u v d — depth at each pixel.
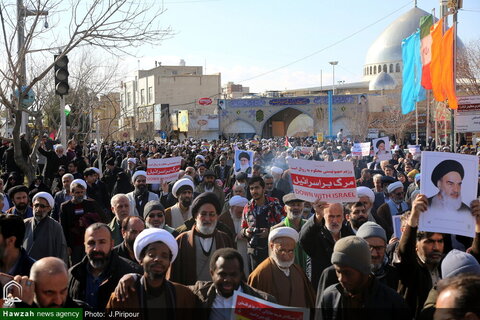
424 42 22.08
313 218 6.49
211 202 6.46
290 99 85.31
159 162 11.09
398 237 7.39
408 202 10.80
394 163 19.52
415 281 5.27
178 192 8.86
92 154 25.05
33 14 12.79
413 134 66.00
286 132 92.31
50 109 26.62
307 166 6.63
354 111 82.31
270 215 7.93
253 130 85.62
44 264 4.24
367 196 8.27
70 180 11.18
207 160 21.66
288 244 5.71
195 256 6.37
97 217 8.73
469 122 16.62
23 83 13.06
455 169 5.18
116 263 5.51
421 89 25.81
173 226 8.87
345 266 4.45
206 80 92.38
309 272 6.50
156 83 90.75
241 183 11.11
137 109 68.12
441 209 5.18
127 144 39.62
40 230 7.96
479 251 5.25
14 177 12.75
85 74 30.03
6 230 5.43
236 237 7.91
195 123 82.06
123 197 8.06
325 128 85.06
